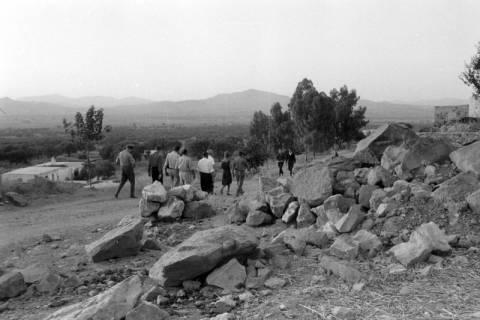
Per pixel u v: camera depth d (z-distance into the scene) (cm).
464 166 725
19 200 1492
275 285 477
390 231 608
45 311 477
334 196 731
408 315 366
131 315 386
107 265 636
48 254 734
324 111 3706
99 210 1280
